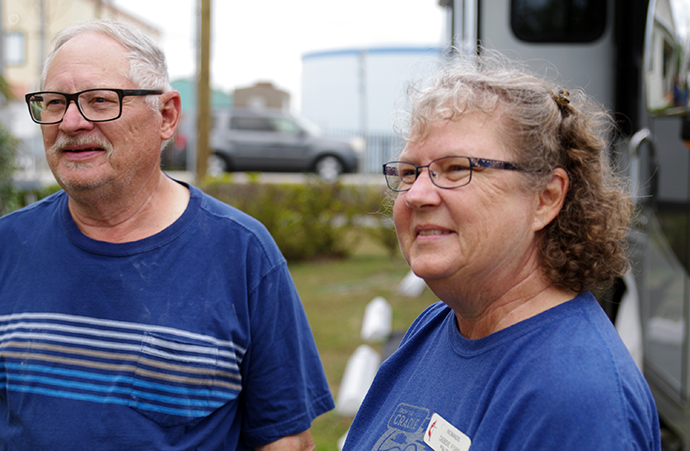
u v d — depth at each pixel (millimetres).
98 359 1553
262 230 1741
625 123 3324
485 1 3494
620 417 955
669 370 2910
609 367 1005
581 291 1195
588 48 3439
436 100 1183
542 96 1184
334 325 6387
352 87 18219
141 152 1592
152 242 1629
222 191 10430
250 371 1702
